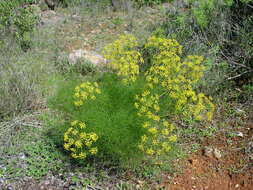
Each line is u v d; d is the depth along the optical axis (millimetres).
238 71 2391
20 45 2777
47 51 2787
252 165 1738
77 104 1743
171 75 1896
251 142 1858
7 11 2969
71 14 3549
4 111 2068
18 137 1916
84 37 3080
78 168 1746
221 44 2439
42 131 1956
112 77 1978
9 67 2375
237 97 2195
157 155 1781
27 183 1681
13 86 2180
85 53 2730
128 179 1719
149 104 1704
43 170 1729
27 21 2926
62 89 1900
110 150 1673
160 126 1847
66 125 1774
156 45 2020
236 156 1802
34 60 2590
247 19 2576
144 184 1689
